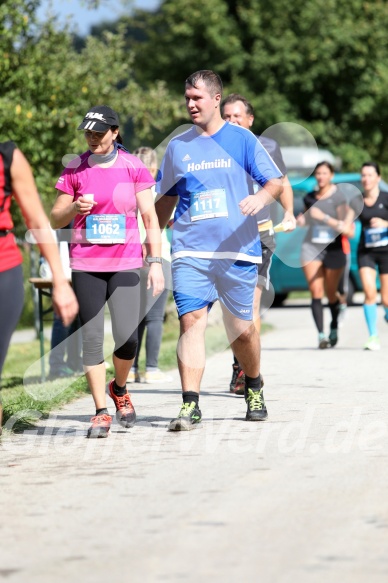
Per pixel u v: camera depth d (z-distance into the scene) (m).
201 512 12.24
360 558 10.41
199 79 17.28
